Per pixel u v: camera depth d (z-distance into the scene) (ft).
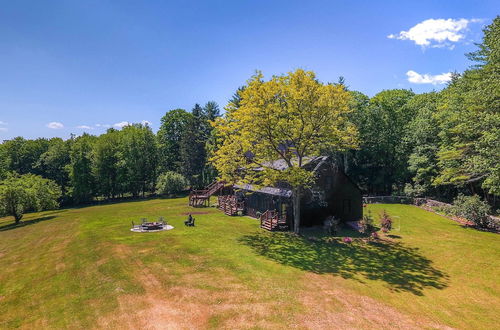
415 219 121.80
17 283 58.49
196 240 83.25
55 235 100.89
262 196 114.42
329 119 85.05
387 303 49.24
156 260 66.64
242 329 39.47
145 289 52.19
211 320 41.81
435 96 185.37
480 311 48.37
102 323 42.01
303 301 47.88
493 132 83.87
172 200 195.62
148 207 162.30
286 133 86.38
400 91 221.05
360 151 199.31
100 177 229.25
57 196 163.84
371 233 95.55
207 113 305.94
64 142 262.88
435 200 156.04
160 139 296.51
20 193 141.59
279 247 77.97
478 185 135.95
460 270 65.92
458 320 45.37
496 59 97.14
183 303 46.85
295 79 78.59
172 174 230.48
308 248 77.87
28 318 44.78
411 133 169.68
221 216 122.72
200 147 261.03
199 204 159.63
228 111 89.35
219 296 49.01
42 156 253.65
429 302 50.57
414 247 82.02
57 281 58.08
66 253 76.13
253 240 84.38
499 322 45.16
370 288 54.65
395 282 58.13
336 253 74.59
